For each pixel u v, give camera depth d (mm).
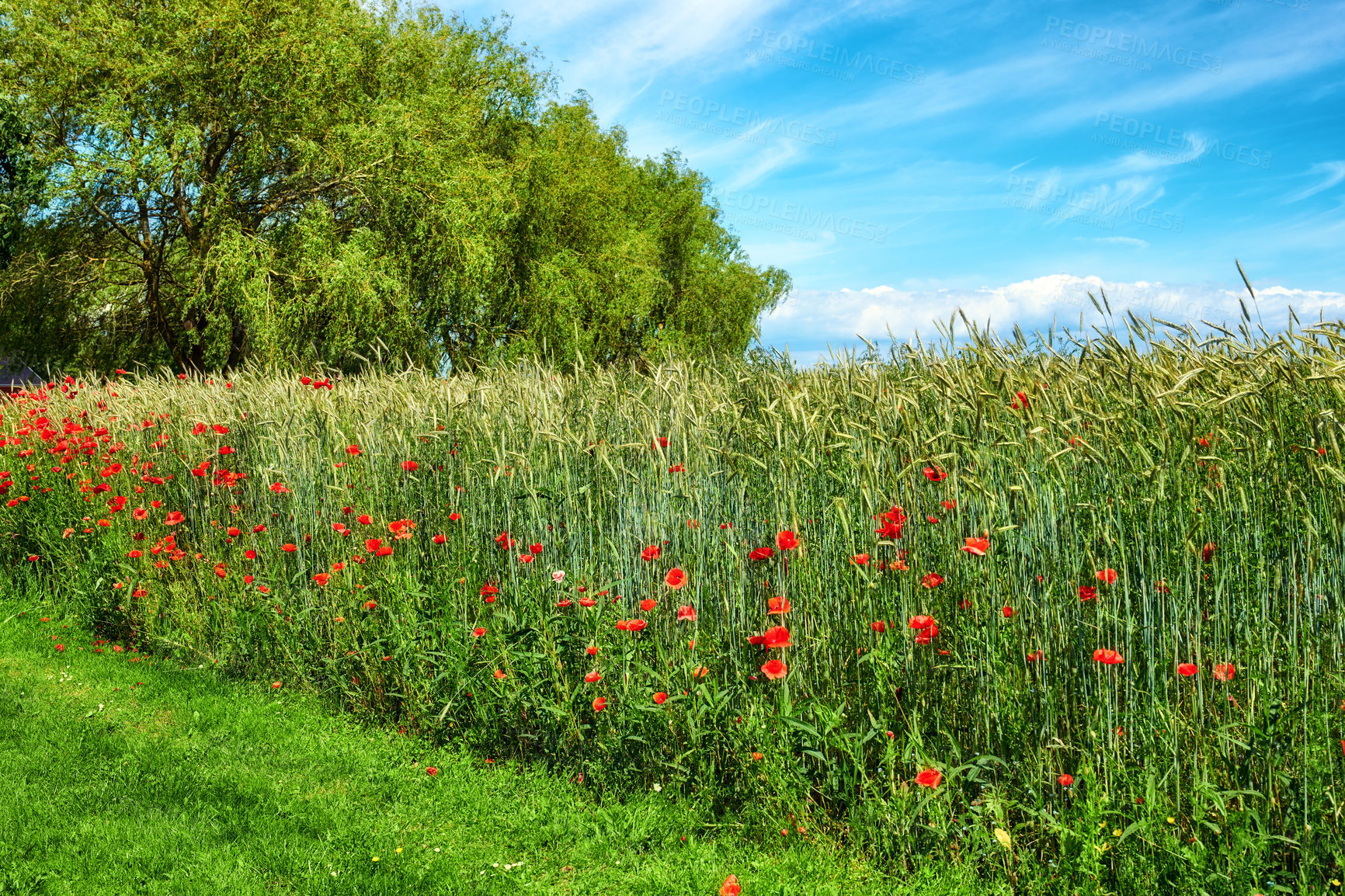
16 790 3748
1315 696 2510
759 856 3039
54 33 14609
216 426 6113
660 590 3854
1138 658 2902
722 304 28062
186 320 17719
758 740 3195
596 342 20656
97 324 18000
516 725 4020
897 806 2871
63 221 15555
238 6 15602
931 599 3182
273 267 14945
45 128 14969
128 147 14547
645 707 3410
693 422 4316
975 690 3041
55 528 6809
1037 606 3037
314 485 5426
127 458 7031
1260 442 2912
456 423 5117
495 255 18141
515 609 4176
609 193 23266
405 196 15586
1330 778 2408
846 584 3293
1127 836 2457
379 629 4562
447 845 3369
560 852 3270
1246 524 2773
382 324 15055
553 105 23984
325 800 3738
